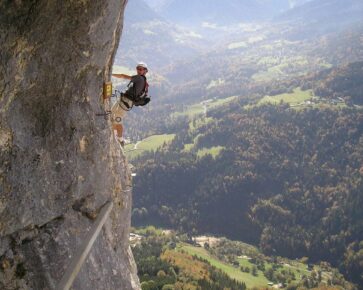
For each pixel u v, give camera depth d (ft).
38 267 21.03
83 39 22.70
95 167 26.68
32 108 20.95
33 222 21.22
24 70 19.56
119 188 31.09
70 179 24.03
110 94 28.30
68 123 23.68
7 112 19.31
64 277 22.00
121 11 27.32
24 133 20.43
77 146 24.62
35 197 21.26
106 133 28.12
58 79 22.09
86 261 24.93
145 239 497.05
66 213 23.88
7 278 19.76
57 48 21.18
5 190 19.51
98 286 25.46
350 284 435.94
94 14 22.38
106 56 25.90
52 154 22.48
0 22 17.61
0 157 19.16
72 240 23.63
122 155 32.53
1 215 19.43
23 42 18.93
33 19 18.84
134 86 35.19
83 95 25.09
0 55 18.10
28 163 20.75
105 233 28.68
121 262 30.53
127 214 32.96
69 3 20.44
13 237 20.38
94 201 26.91
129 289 29.78
